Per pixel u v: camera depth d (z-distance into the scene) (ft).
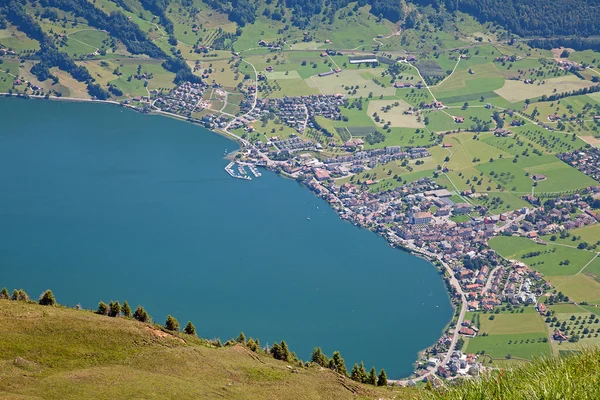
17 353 300.61
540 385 139.13
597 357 154.40
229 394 304.50
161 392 286.46
